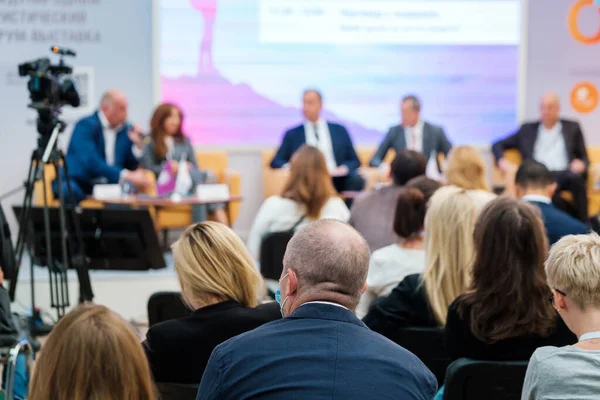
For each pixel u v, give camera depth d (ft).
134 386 5.57
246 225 30.25
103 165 25.34
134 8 28.86
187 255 8.82
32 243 17.58
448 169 17.39
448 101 30.55
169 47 29.30
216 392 6.29
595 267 7.32
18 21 28.22
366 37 30.01
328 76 30.04
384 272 12.27
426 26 30.17
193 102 29.63
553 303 8.36
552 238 15.51
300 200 16.66
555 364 7.06
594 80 31.14
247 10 29.50
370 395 6.15
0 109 28.27
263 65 29.73
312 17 29.76
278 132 30.04
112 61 28.91
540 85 31.01
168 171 23.99
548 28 30.83
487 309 9.04
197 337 8.51
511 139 29.73
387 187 16.01
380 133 30.42
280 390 6.16
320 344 6.41
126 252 17.97
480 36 30.42
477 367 8.51
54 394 5.49
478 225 9.43
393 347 6.56
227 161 29.35
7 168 28.35
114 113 25.93
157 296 12.22
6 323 12.19
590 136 31.27
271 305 8.82
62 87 14.94
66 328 5.60
